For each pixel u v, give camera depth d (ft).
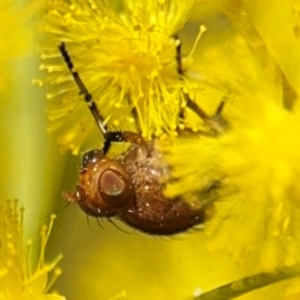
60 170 0.23
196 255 0.22
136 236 0.23
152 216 0.18
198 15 0.19
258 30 0.19
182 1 0.19
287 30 0.18
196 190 0.18
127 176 0.18
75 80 0.19
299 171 0.18
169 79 0.19
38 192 0.23
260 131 0.18
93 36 0.19
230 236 0.18
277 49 0.18
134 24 0.19
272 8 0.19
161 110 0.18
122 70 0.19
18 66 0.22
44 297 0.19
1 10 0.19
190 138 0.18
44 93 0.23
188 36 0.19
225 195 0.18
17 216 0.20
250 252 0.18
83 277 0.23
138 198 0.18
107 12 0.19
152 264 0.22
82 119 0.19
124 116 0.19
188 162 0.18
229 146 0.18
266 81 0.18
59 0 0.19
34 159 0.23
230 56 0.18
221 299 0.18
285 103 0.18
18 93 0.22
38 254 0.22
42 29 0.19
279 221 0.18
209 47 0.19
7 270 0.19
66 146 0.19
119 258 0.23
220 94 0.18
